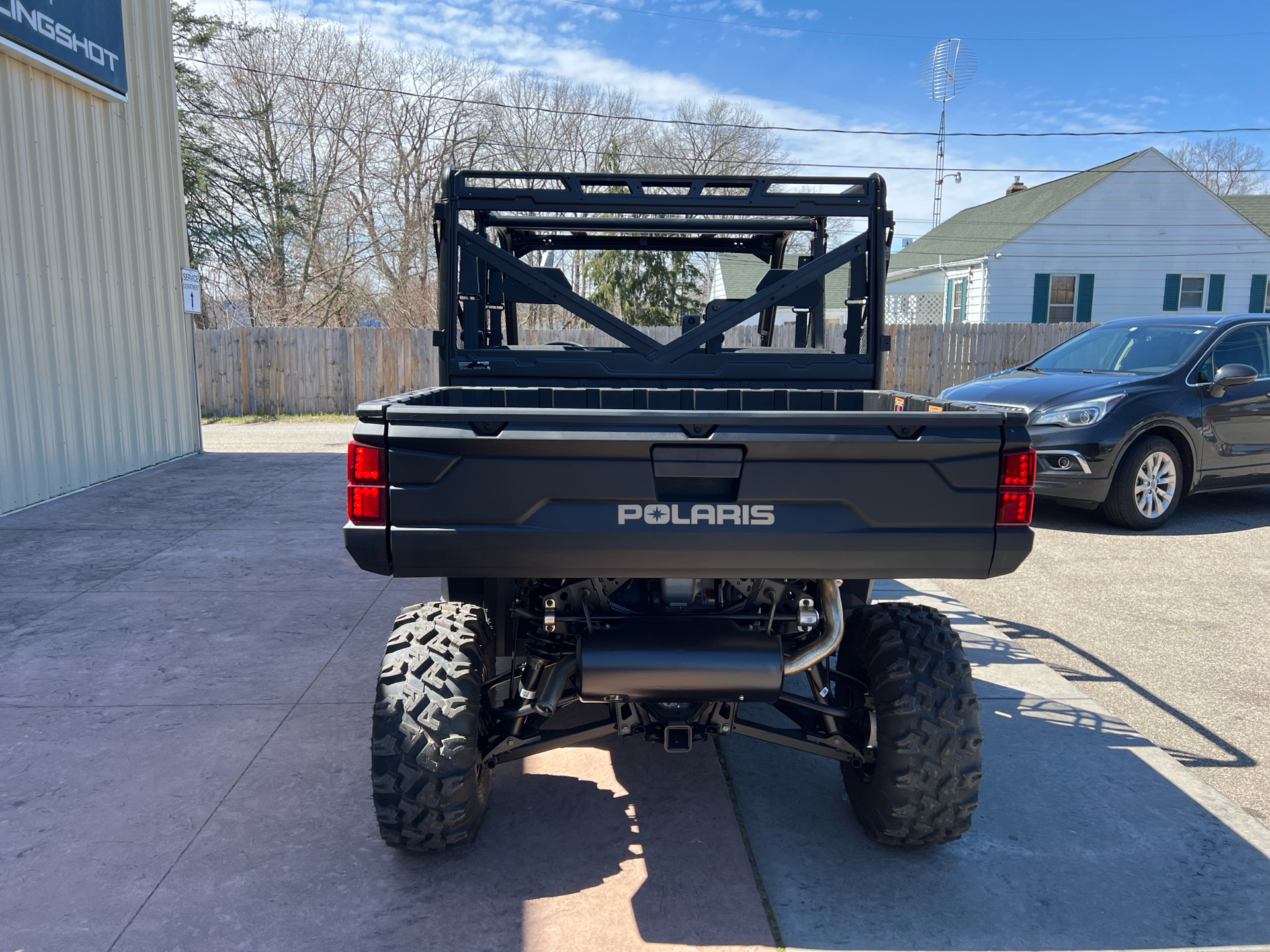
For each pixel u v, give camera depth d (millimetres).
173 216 10656
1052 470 7527
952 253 25234
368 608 5234
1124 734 3783
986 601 5691
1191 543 7176
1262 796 3334
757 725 2885
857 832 3029
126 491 8680
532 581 2984
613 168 32656
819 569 2537
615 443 2428
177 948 2404
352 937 2457
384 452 2463
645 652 2623
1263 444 7984
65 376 8438
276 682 4156
